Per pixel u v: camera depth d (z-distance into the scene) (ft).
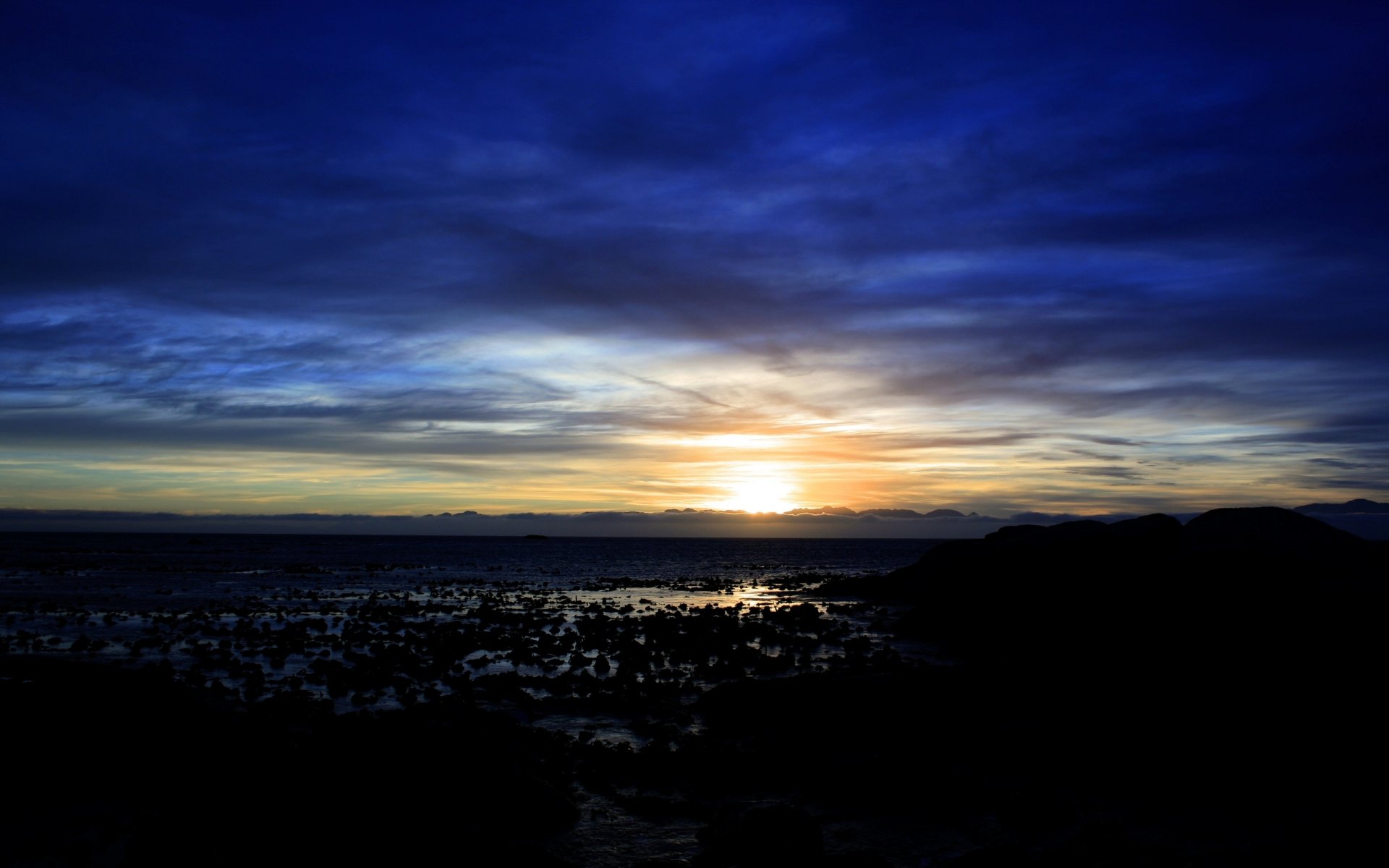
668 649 88.84
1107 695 56.75
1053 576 89.86
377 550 540.11
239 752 42.06
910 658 82.79
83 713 43.70
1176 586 70.23
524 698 62.18
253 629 100.63
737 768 46.50
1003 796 43.19
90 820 38.19
